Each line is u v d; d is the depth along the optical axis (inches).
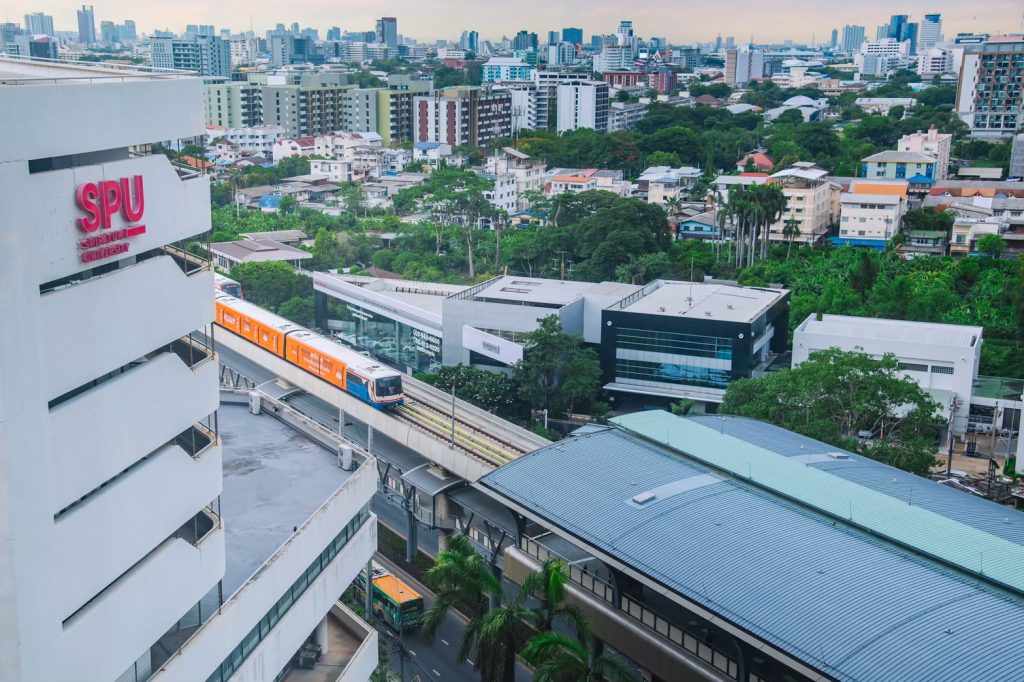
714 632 2743.6
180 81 1847.9
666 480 3078.2
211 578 2069.4
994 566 2501.2
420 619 3577.8
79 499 1685.5
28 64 2177.7
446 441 4217.5
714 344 5595.5
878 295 6737.2
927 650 2209.6
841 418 4510.3
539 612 2706.7
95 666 1718.8
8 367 1478.8
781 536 2706.7
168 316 1875.0
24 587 1540.4
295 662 2637.8
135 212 1761.8
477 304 6018.7
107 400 1713.8
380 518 4503.0
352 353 4926.2
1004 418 5339.6
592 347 6156.5
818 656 2253.9
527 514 3004.4
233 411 3577.8
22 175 1497.3
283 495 2906.0
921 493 3024.1
